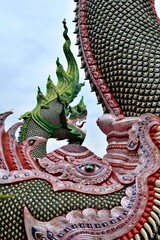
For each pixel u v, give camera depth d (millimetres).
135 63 7621
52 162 6977
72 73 8359
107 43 7875
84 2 8344
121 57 7715
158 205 6504
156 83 7465
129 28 7855
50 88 8148
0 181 6445
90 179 6781
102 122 7680
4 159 6711
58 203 6395
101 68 7949
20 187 6461
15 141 6992
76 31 8406
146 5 8227
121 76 7684
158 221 6445
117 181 6824
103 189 6656
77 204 6430
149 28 7941
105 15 7988
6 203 6316
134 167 7031
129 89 7594
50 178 6637
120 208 6461
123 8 7980
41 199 6391
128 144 7176
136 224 6379
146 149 6945
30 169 6734
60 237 6180
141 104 7469
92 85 8047
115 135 7434
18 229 6242
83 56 8172
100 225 6305
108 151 7477
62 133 8117
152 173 6688
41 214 6289
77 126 8250
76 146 7387
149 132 7059
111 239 6254
